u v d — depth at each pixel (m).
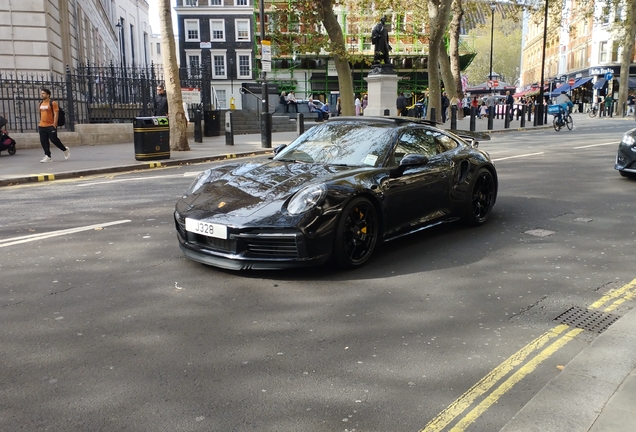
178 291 4.50
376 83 22.86
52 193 9.37
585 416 2.63
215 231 4.68
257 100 30.67
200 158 14.32
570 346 3.53
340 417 2.74
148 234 6.33
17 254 5.59
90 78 20.31
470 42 73.31
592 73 54.19
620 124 31.05
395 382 3.08
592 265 5.18
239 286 4.61
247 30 49.16
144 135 13.43
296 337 3.66
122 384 3.06
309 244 4.60
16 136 17.31
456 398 2.92
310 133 6.23
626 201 8.03
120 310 4.12
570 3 62.38
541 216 7.16
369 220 5.15
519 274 4.93
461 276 4.88
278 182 5.05
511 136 21.69
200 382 3.09
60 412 2.79
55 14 22.50
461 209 6.32
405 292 4.49
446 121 31.67
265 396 2.94
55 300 4.32
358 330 3.77
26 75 19.55
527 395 2.95
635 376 2.98
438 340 3.62
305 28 24.12
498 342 3.59
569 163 12.19
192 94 18.38
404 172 5.54
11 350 3.48
